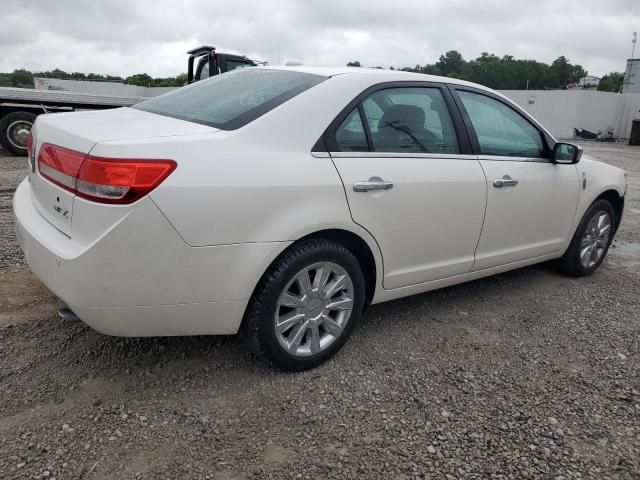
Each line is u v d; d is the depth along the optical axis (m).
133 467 2.21
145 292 2.41
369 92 3.07
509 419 2.66
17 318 3.33
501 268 3.96
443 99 3.48
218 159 2.47
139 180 2.27
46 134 2.77
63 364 2.88
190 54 10.43
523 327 3.70
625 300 4.27
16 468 2.15
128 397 2.65
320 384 2.87
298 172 2.68
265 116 2.71
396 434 2.51
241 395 2.73
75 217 2.38
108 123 2.76
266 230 2.59
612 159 15.32
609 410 2.78
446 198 3.32
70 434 2.37
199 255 2.45
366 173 2.93
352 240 3.03
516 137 3.90
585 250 4.63
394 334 3.49
